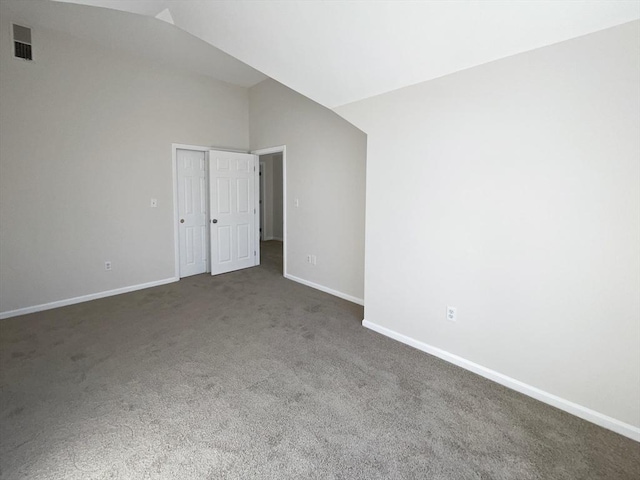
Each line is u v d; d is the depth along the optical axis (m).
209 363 2.38
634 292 1.64
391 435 1.69
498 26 1.74
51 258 3.45
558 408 1.91
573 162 1.77
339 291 3.94
